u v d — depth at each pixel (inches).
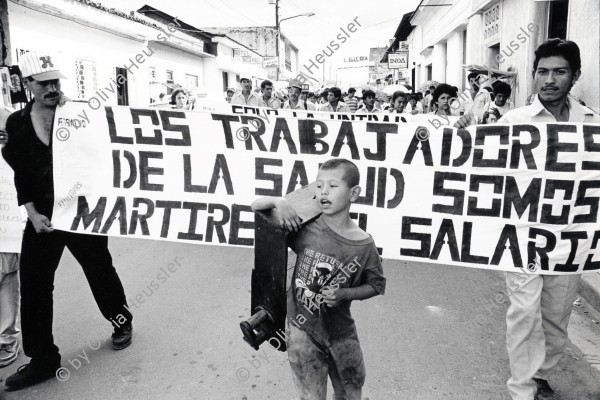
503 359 133.0
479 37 540.4
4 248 132.3
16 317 139.2
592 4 282.4
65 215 132.1
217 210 137.2
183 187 137.0
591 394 117.2
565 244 113.3
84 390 121.8
